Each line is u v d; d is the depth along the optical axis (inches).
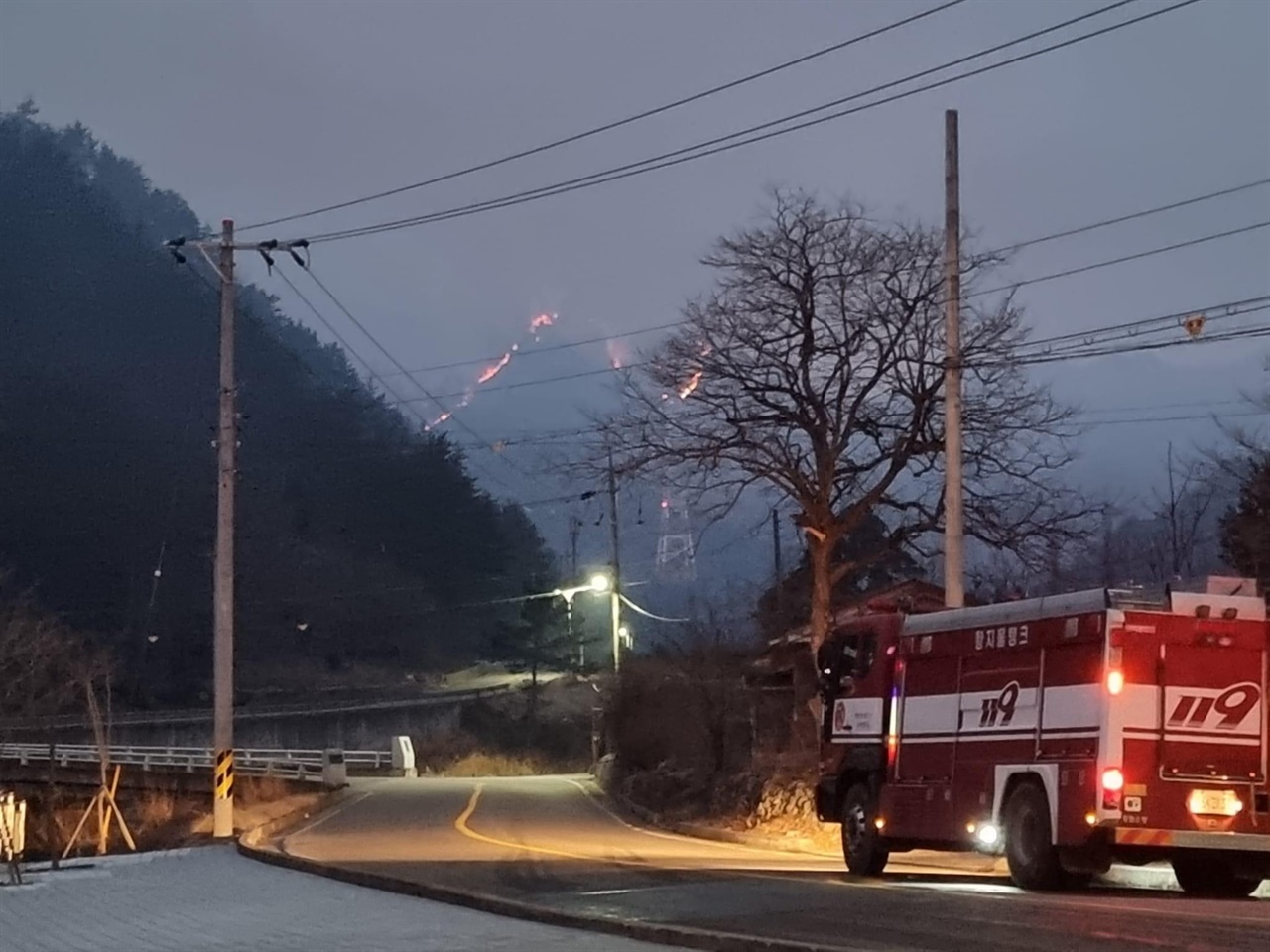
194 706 3659.0
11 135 4825.3
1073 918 565.9
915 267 1369.3
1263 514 1563.7
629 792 1831.9
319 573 4143.7
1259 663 703.1
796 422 1386.6
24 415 3727.9
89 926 668.7
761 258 1385.3
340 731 3472.0
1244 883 748.6
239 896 775.1
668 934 534.0
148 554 3796.8
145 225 5300.2
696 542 1738.4
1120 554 2112.5
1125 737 685.3
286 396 4301.2
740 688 1823.3
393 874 832.9
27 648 2677.2
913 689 820.6
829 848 1144.2
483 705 3713.1
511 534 4409.5
